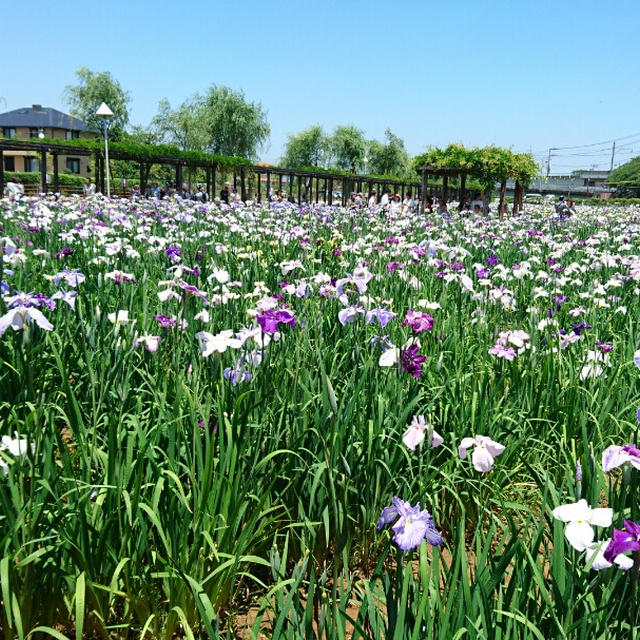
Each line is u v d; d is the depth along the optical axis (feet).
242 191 134.51
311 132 237.86
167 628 8.89
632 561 6.41
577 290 28.99
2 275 20.49
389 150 250.98
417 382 12.35
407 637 6.73
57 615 9.13
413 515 6.48
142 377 13.52
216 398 11.57
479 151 101.55
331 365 14.35
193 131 173.88
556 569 7.34
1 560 7.72
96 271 23.85
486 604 6.82
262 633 9.11
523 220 86.12
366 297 15.19
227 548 9.47
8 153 233.55
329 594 9.64
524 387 14.44
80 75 198.18
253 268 25.04
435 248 29.32
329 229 55.47
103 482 9.65
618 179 401.70
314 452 11.10
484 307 19.85
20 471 8.77
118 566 8.43
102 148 104.99
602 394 14.21
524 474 13.32
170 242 33.86
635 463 7.36
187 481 10.59
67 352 13.88
